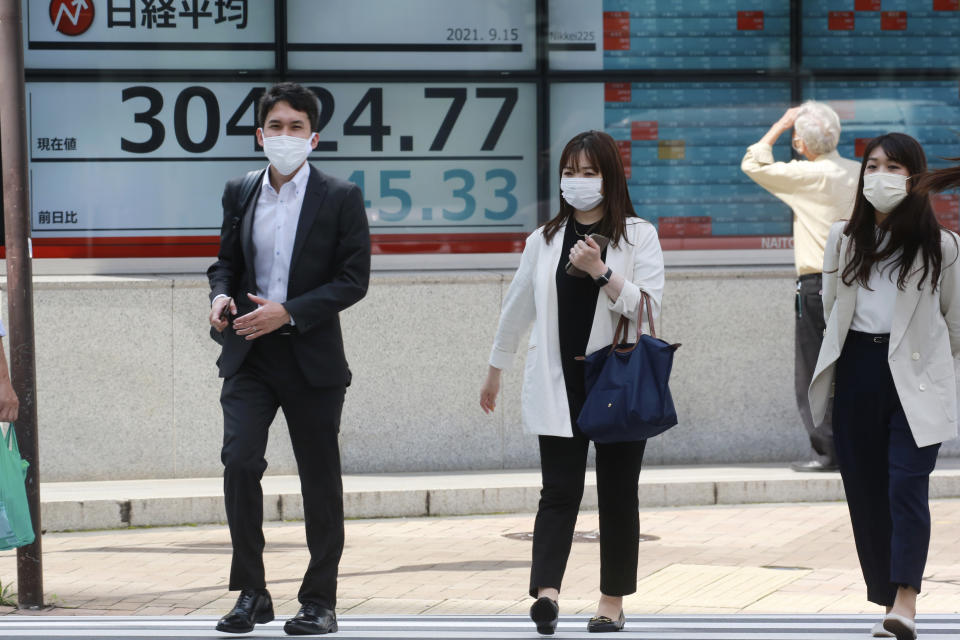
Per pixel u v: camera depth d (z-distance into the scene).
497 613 20.06
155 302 31.67
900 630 16.09
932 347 16.48
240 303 17.12
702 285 33.31
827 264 17.02
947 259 16.41
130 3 32.91
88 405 31.53
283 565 24.06
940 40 35.59
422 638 16.83
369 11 33.62
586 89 34.50
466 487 29.75
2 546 17.36
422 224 33.97
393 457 32.50
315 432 16.97
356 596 21.39
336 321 17.12
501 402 32.84
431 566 23.98
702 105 34.88
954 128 35.62
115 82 32.91
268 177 17.22
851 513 17.06
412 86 33.88
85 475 31.56
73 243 32.84
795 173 30.61
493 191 34.19
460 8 33.94
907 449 16.31
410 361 32.50
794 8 35.06
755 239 35.09
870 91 35.38
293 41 33.44
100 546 26.38
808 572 23.05
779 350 33.53
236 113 33.31
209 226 33.28
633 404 15.78
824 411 17.30
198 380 31.80
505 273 32.94
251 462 16.61
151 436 31.77
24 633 17.70
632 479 16.80
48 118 32.72
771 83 35.09
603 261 16.50
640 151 34.72
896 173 16.42
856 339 16.69
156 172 33.09
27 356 20.67
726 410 33.47
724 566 23.59
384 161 33.81
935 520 27.98
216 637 16.97
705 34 34.81
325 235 16.97
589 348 16.39
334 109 33.66
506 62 34.16
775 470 32.12
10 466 17.50
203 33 33.16
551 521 16.59
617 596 17.14
